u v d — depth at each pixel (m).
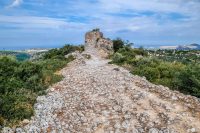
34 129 10.27
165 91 15.48
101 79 19.20
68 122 11.37
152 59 28.09
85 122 11.43
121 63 29.81
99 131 10.67
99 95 15.08
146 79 19.94
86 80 19.08
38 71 18.41
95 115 12.14
